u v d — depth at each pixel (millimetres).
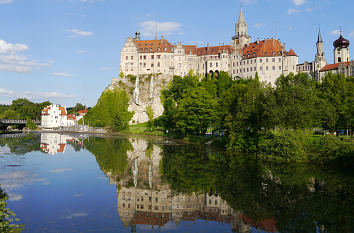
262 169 43969
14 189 33281
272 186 34719
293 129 56094
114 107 158125
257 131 61594
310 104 52375
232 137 63781
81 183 36469
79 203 28734
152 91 159750
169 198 30859
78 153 62031
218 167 45719
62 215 25312
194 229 22953
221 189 33719
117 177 39688
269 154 54188
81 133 135250
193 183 36375
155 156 57562
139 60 170000
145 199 30391
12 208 26938
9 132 134500
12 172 42156
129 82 165625
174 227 23328
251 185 35281
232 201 29812
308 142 50594
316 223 24031
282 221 24438
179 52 168125
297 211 26766
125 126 144125
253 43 165375
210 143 80062
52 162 50688
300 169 43844
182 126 96500
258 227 23391
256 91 62156
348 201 29266
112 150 67438
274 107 54344
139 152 63688
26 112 192250
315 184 35594
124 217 25203
